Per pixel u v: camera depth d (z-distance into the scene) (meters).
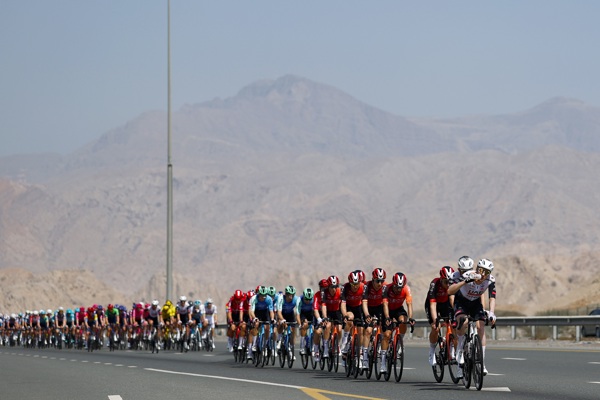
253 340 47.31
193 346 68.31
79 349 82.12
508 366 41.16
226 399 27.66
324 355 40.84
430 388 30.92
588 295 135.88
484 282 29.80
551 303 138.88
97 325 76.75
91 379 36.72
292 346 44.25
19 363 51.22
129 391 30.77
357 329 36.19
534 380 33.88
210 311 68.25
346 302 38.12
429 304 32.50
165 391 30.58
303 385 32.69
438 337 32.41
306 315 44.25
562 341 66.56
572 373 37.16
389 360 34.22
